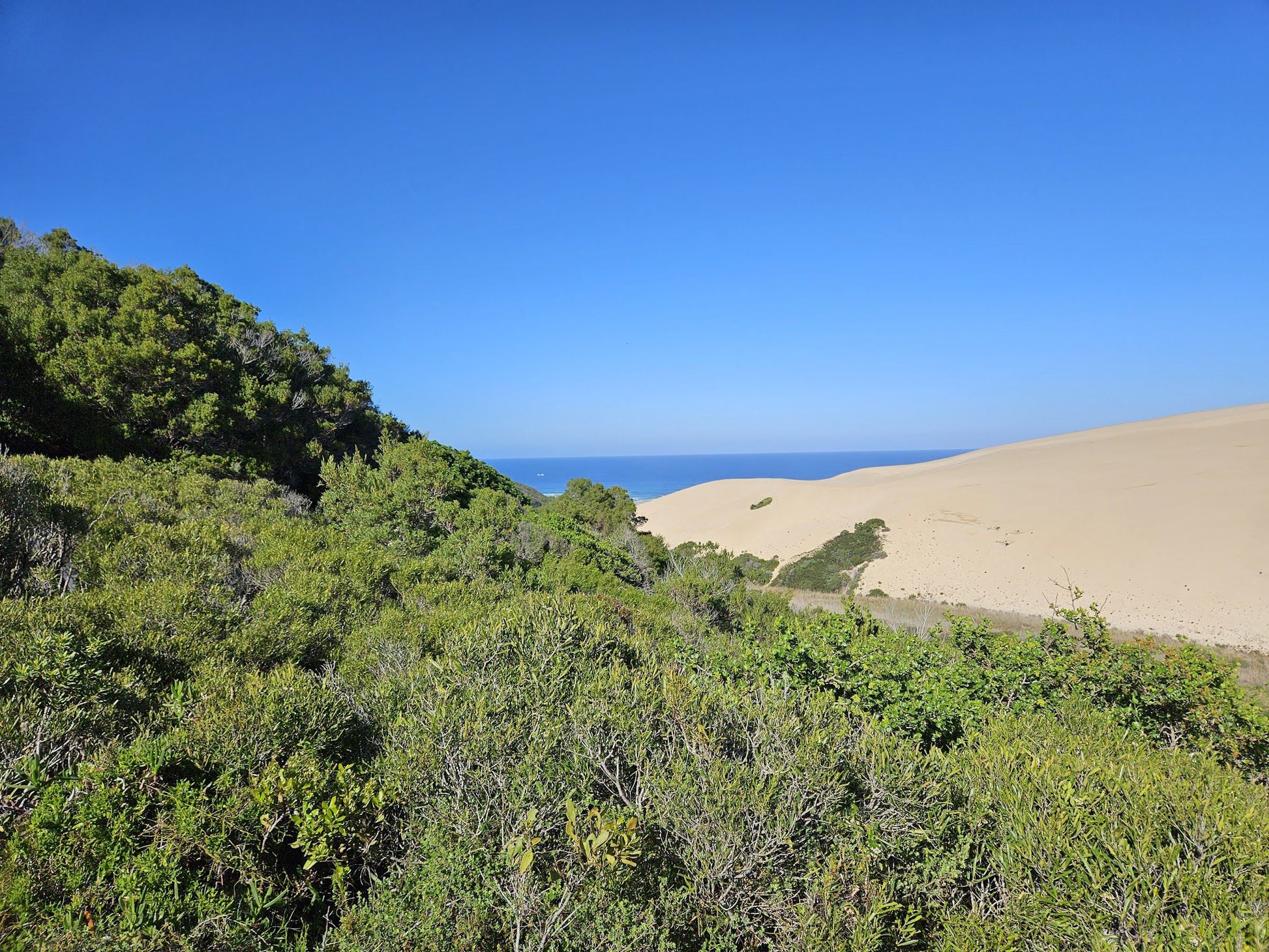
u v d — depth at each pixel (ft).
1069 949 8.43
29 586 17.12
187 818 8.96
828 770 10.07
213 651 15.30
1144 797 10.11
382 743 12.66
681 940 8.51
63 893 8.19
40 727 10.28
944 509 131.64
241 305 75.46
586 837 8.49
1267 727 17.72
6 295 55.06
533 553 48.83
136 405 47.91
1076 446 175.42
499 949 7.82
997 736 14.24
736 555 136.15
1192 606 78.64
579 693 12.73
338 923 9.01
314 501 59.26
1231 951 7.35
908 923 8.66
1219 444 138.00
